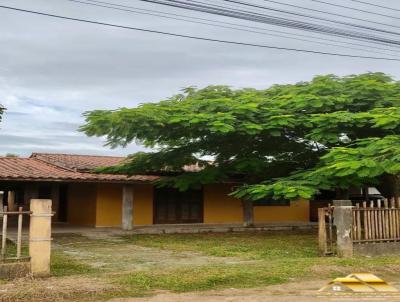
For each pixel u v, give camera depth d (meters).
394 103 17.33
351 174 14.69
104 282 8.90
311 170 17.84
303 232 20.58
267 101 18.42
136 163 20.62
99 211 21.36
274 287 9.08
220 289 8.88
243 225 22.20
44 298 7.93
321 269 10.51
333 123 16.58
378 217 13.04
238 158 20.20
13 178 17.58
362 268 10.77
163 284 8.98
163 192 23.23
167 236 18.56
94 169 21.02
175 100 19.52
